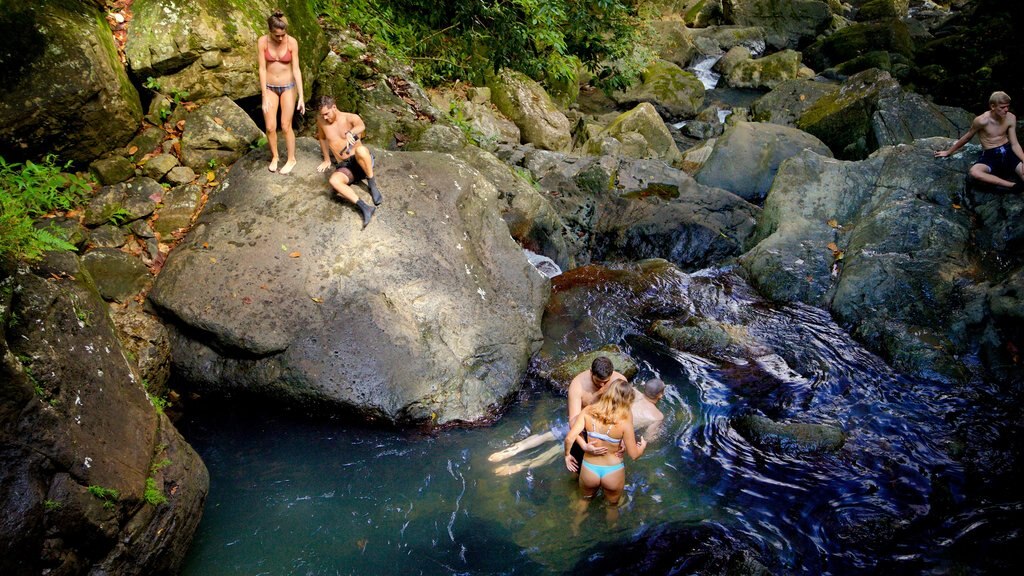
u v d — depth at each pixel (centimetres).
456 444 610
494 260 757
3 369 375
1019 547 507
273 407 641
